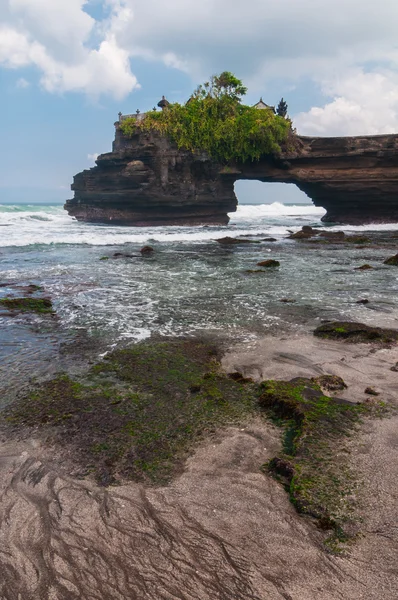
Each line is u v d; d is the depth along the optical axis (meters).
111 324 9.03
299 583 2.71
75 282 13.66
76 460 4.14
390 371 6.39
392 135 44.44
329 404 5.16
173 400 5.48
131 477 3.87
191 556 2.95
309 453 4.14
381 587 2.65
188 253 22.02
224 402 5.39
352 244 27.00
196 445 4.41
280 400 5.20
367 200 46.88
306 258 20.36
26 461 4.12
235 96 46.75
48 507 3.46
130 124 47.00
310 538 3.09
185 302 11.06
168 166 45.41
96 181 49.62
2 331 8.47
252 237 32.72
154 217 46.81
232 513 3.37
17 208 69.00
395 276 15.13
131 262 18.42
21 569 2.84
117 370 6.49
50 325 8.96
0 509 3.43
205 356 7.11
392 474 3.80
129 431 4.69
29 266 16.83
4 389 5.80
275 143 45.28
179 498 3.56
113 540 3.10
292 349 7.41
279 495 3.60
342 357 7.03
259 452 4.28
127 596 2.64
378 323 9.09
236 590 2.67
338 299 11.45
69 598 2.62
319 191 48.28
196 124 45.00
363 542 3.03
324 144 46.69
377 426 4.68
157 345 7.65
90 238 27.19
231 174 47.09
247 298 11.56
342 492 3.55
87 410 5.20
